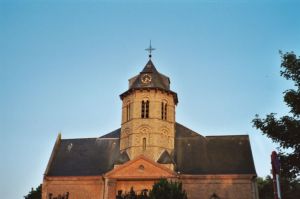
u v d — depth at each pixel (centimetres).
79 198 4972
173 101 5353
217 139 5362
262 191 7306
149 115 5044
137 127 5016
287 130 2338
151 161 4697
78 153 5538
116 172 4741
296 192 6172
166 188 3747
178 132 5506
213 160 5053
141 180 4700
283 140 2361
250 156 5050
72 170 5253
